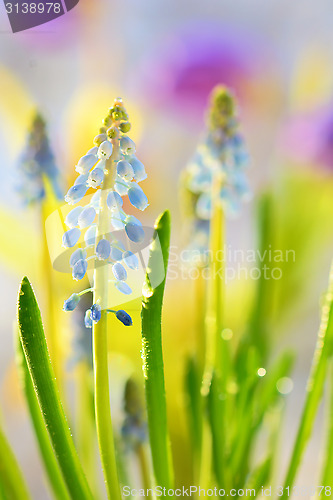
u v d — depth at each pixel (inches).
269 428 15.3
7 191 24.8
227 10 36.5
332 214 27.3
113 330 20.9
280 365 14.9
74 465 10.6
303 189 26.7
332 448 12.2
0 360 26.7
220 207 14.7
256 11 37.8
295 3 38.3
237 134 16.2
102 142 10.1
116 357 19.1
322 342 11.6
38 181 15.1
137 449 13.9
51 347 14.1
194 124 33.0
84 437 14.8
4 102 29.7
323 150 27.5
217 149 16.0
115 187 10.2
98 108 29.8
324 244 27.4
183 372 14.7
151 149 32.4
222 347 14.8
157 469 10.9
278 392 14.6
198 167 16.8
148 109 33.2
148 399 10.7
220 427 12.5
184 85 33.1
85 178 10.2
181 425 16.9
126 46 35.1
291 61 35.6
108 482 10.7
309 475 19.3
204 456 13.5
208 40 34.4
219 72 33.4
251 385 14.1
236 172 16.3
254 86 34.3
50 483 11.9
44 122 15.4
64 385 15.0
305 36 36.4
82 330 14.4
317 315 27.4
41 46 31.7
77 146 26.4
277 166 28.4
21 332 10.3
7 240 24.5
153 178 30.9
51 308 14.2
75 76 32.6
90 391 14.5
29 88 30.8
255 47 34.9
